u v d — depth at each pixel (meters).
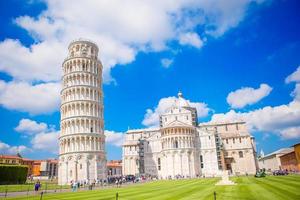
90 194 43.97
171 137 122.31
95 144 95.69
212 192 37.41
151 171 135.12
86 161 91.50
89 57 105.06
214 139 129.38
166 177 118.75
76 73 101.25
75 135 93.56
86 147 93.31
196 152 125.44
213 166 126.06
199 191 40.22
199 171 124.19
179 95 151.38
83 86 100.06
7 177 81.75
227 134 145.62
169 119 139.25
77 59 103.56
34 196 42.47
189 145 121.88
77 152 91.94
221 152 129.62
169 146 122.00
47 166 185.75
